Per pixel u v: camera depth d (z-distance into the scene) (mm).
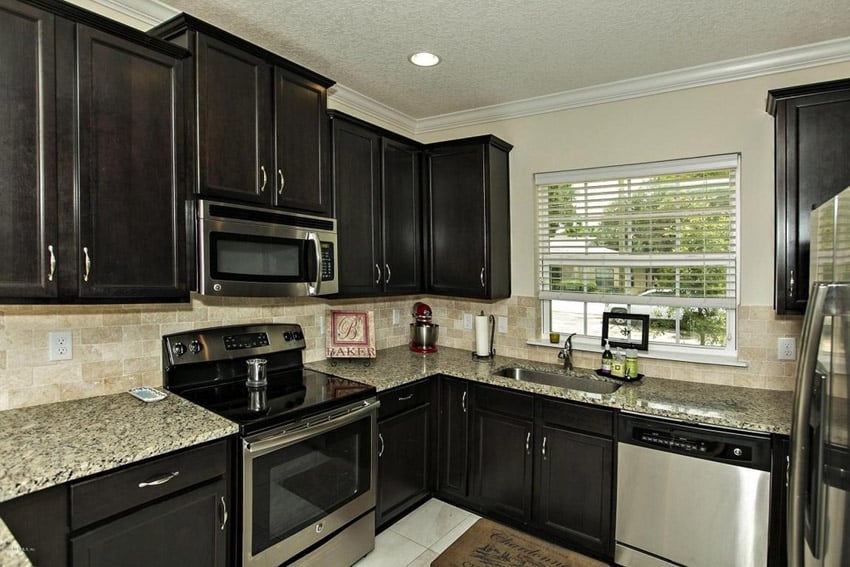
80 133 1579
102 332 1948
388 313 3473
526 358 3180
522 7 1944
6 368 1721
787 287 2037
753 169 2445
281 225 2201
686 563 2096
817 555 1088
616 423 2262
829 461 1062
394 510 2629
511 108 3152
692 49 2312
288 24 2102
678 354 2678
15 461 1335
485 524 1840
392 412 2572
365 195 2803
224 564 1726
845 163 1934
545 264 3143
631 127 2781
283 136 2238
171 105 1824
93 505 1368
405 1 1908
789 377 2389
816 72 2303
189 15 1839
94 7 1866
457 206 3113
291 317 2750
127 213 1705
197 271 1886
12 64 1433
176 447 1538
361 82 2787
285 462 1911
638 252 2818
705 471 2043
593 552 2371
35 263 1490
